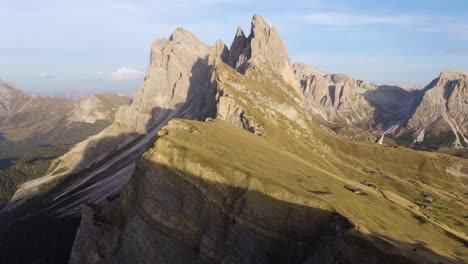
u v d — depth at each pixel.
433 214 121.06
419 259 53.06
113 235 87.88
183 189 76.19
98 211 97.62
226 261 65.81
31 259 152.62
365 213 73.25
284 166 89.19
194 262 70.44
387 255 52.22
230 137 103.62
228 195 71.19
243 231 66.31
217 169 74.81
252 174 72.38
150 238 77.06
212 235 69.94
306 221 65.31
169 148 82.31
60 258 152.50
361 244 54.00
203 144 85.56
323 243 59.72
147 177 82.06
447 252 66.81
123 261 80.62
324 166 147.75
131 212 86.06
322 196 71.00
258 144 111.88
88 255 91.38
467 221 120.38
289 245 64.06
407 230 72.75
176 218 75.25
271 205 67.69
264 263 62.84
